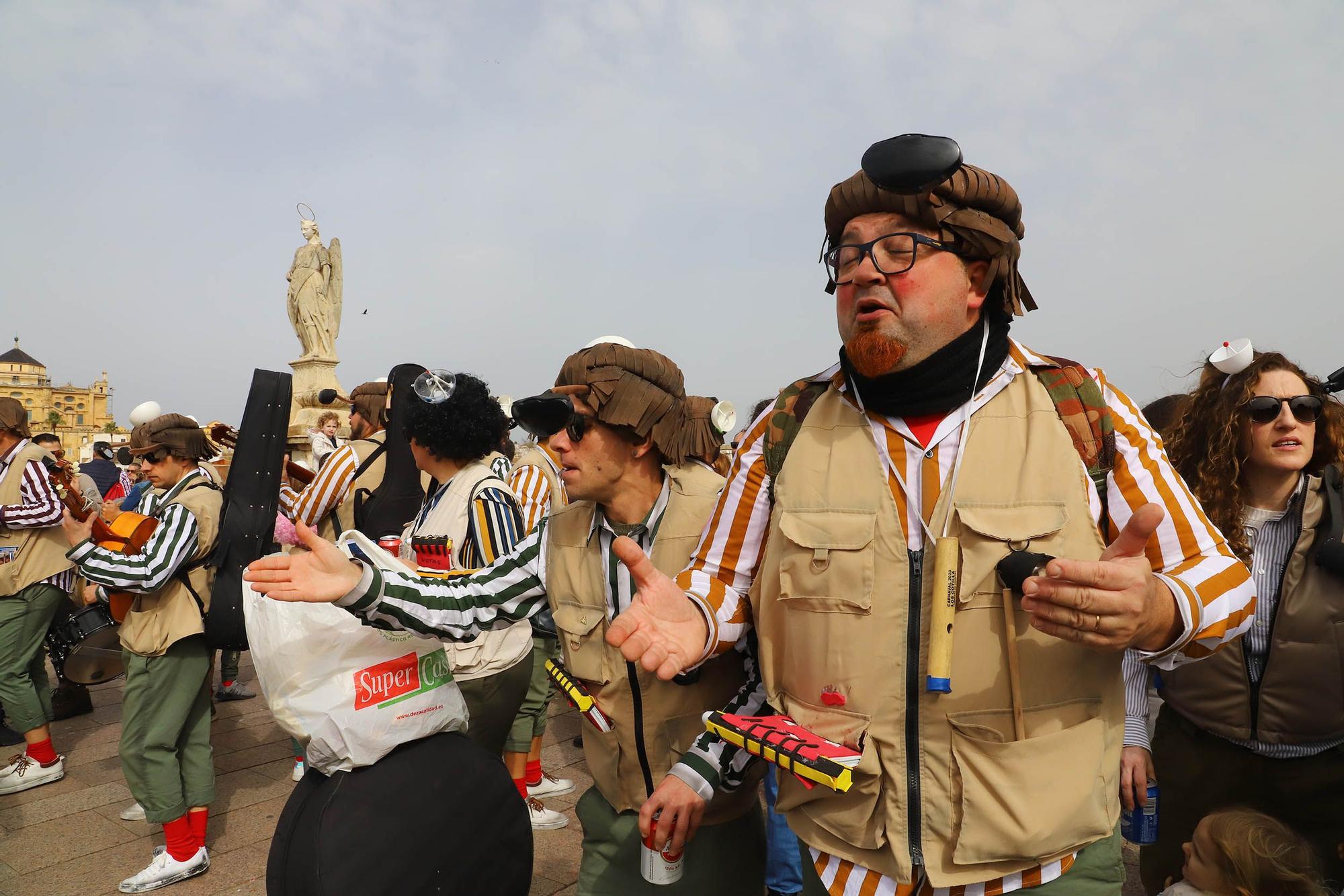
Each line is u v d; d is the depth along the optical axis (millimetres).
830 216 1449
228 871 3371
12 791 4230
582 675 1854
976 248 1323
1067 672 1241
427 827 1716
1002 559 1188
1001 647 1240
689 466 1971
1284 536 2100
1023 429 1312
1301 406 2018
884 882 1321
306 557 1606
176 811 3268
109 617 3520
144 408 4477
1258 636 2100
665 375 1872
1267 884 1869
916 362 1341
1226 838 1934
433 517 2779
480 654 2537
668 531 1839
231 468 3229
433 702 1812
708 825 1839
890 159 1276
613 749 1858
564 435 1822
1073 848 1228
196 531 3215
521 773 3715
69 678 3504
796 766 1263
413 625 1711
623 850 1890
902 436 1382
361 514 3555
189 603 3217
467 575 1902
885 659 1296
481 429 2799
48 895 3213
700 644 1436
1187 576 1204
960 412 1358
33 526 4293
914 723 1282
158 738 3209
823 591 1345
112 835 3750
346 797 1684
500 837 1857
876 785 1296
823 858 1413
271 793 4211
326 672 1703
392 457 3533
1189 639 1159
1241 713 2115
